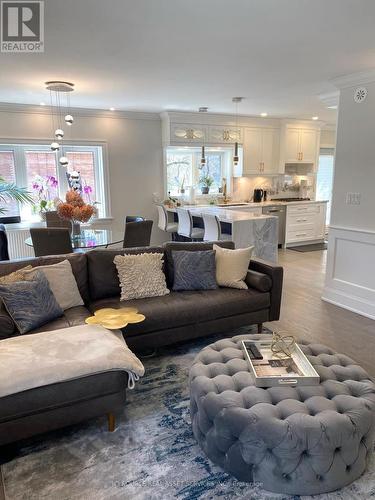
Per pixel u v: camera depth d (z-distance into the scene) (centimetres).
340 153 410
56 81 406
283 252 723
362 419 172
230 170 770
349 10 232
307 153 807
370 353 315
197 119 668
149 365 296
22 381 191
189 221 575
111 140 637
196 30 265
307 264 623
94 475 188
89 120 614
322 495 173
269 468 169
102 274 325
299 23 253
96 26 256
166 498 174
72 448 206
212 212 588
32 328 255
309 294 468
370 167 379
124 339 278
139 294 319
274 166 782
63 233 387
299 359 214
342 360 217
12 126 561
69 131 601
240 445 172
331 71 371
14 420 193
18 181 593
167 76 390
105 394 212
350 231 405
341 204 415
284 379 191
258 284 338
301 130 787
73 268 318
